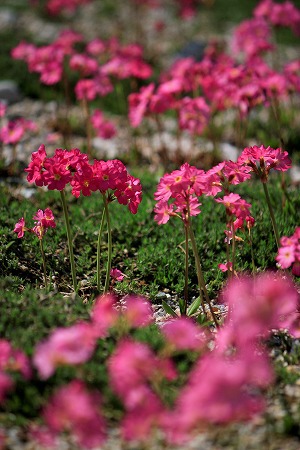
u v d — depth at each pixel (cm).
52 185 482
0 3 1903
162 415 323
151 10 1936
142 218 688
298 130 1042
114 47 1106
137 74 948
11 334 446
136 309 395
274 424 396
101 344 445
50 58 942
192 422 310
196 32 1767
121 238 662
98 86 911
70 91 1238
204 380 308
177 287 582
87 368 418
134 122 857
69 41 1001
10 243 618
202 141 1030
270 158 500
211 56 1116
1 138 816
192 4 1869
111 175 488
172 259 611
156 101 838
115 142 1022
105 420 398
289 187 816
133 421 319
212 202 729
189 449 376
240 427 393
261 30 1109
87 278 600
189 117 859
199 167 899
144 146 1009
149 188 784
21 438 383
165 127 1108
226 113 1182
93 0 2023
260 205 724
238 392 308
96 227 677
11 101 1186
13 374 411
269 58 1557
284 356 467
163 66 1494
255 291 499
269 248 627
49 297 500
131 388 329
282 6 1108
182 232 667
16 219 677
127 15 1906
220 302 572
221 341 420
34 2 1834
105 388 405
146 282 601
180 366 432
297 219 691
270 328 475
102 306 393
